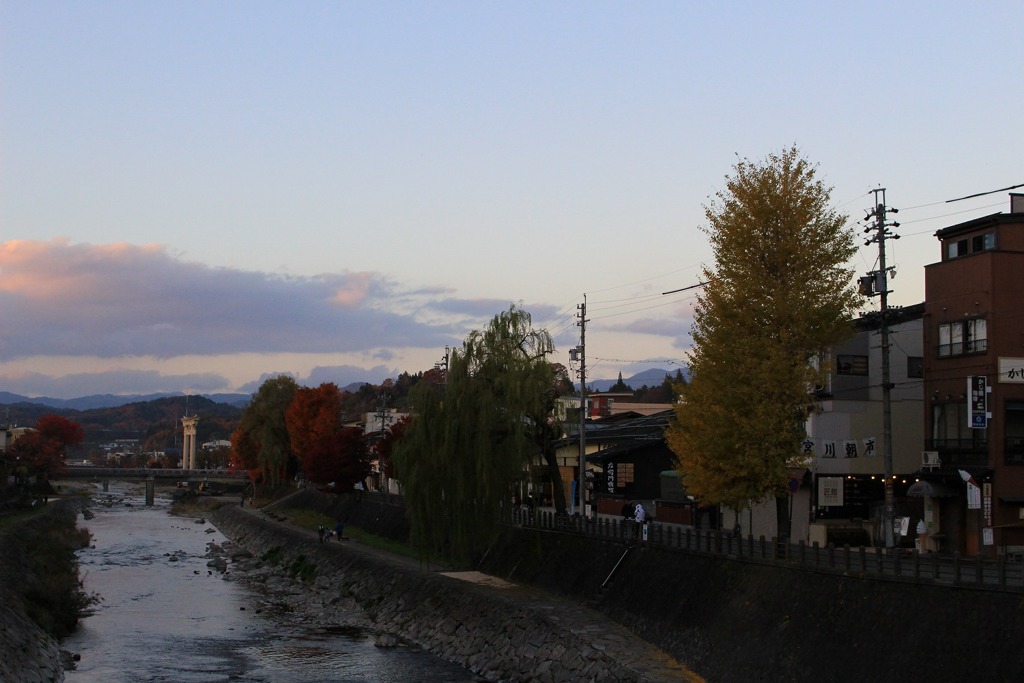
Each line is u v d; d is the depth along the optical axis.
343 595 63.66
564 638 40.28
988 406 40.75
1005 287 41.66
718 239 41.19
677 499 59.75
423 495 52.44
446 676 42.00
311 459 106.62
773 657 31.42
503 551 59.03
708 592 37.34
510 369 52.62
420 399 53.69
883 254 38.41
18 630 41.00
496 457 51.97
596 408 110.06
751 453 38.47
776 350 38.69
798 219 39.59
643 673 34.12
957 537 42.97
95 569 78.56
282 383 145.38
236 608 61.09
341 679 41.38
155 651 46.91
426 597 53.88
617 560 45.84
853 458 48.38
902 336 51.22
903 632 27.33
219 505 149.50
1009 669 23.84
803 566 32.75
